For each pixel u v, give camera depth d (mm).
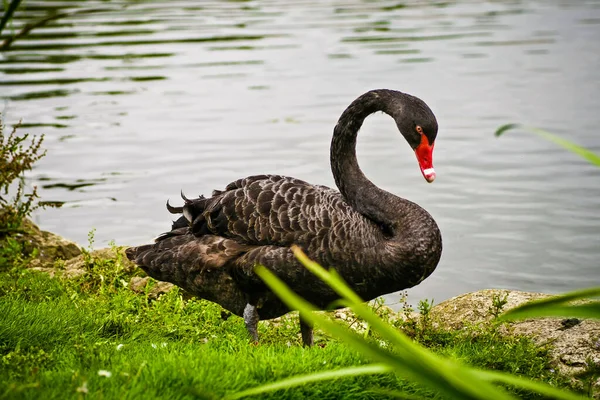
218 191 7148
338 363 5629
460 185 13031
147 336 6766
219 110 17297
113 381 4984
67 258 9969
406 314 7379
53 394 4762
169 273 7000
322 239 6434
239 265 6562
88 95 18500
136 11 30906
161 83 19656
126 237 11242
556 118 16125
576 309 3514
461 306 7816
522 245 10852
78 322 6777
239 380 5176
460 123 16031
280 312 6844
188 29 27000
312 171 13484
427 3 32781
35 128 15875
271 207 6598
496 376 3596
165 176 13469
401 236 6531
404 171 13695
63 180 13305
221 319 7602
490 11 30422
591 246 10789
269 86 19188
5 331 6258
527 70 20375
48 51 23469
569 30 25859
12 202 11539
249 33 26062
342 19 28750
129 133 15727
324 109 17156
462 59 21828
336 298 6598
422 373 3371
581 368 6402
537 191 12734
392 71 20406
